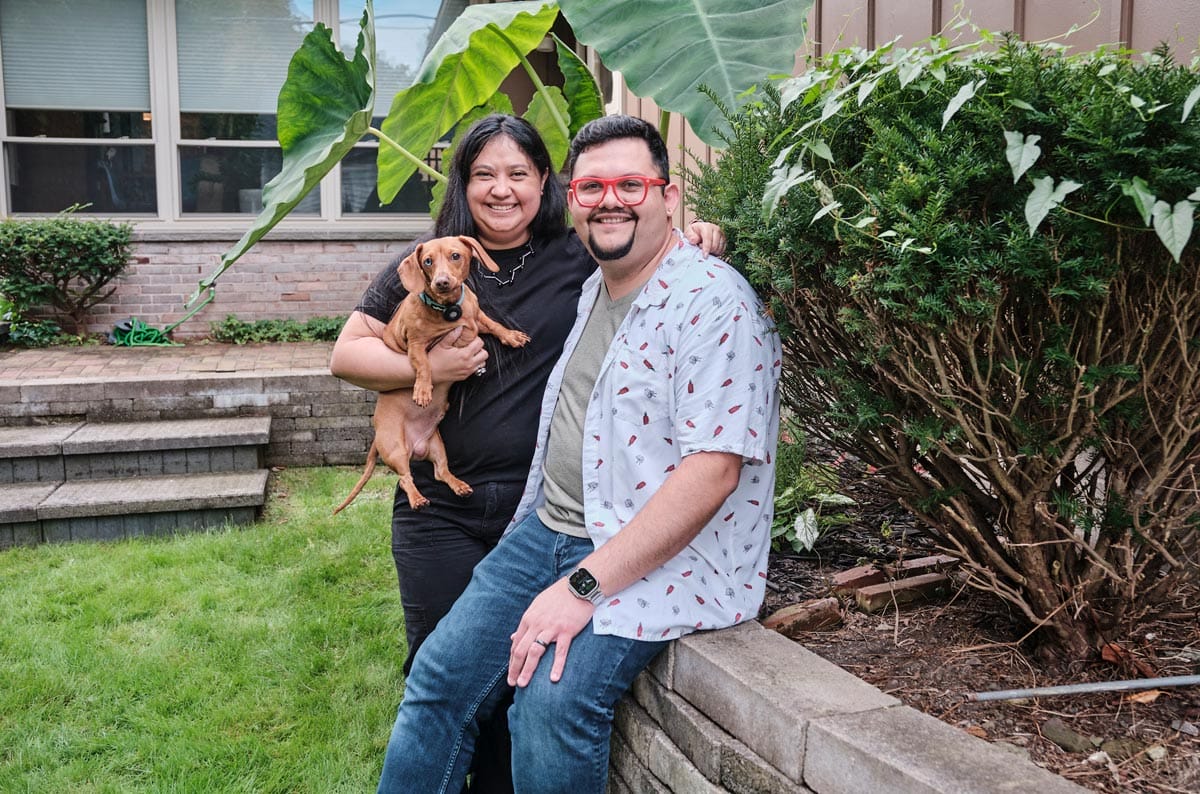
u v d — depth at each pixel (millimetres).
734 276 1966
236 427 5434
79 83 8094
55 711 2910
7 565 4258
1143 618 1974
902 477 2053
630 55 2842
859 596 2270
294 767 2623
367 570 4098
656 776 1963
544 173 2447
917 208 1654
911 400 1856
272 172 8484
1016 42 1721
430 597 2438
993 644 1997
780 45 2793
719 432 1824
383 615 3613
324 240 8359
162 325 8148
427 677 2080
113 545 4543
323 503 5066
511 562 2160
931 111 1748
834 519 2777
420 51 8602
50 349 7441
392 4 8492
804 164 1898
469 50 3891
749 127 2084
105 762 2648
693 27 2838
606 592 1859
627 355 1956
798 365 2139
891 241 1665
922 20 3166
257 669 3174
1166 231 1353
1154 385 1682
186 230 8086
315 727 2820
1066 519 1791
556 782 1840
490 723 2348
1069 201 1565
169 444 5145
